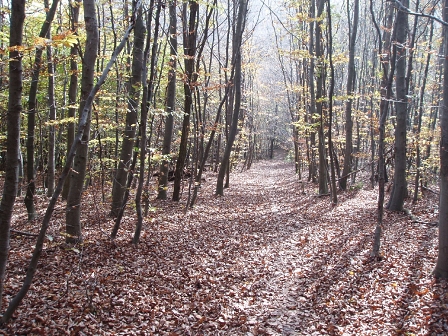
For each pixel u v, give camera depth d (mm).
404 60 11758
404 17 11320
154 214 12516
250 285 7184
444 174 6477
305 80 23656
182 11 13703
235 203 16312
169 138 15336
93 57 7754
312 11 18469
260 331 5523
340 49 26062
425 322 5324
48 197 14367
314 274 7699
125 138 10766
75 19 10852
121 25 13375
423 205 13469
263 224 12258
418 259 7746
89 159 15875
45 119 18094
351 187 19234
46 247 8078
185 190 19047
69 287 6254
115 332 5148
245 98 31562
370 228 10859
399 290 6465
